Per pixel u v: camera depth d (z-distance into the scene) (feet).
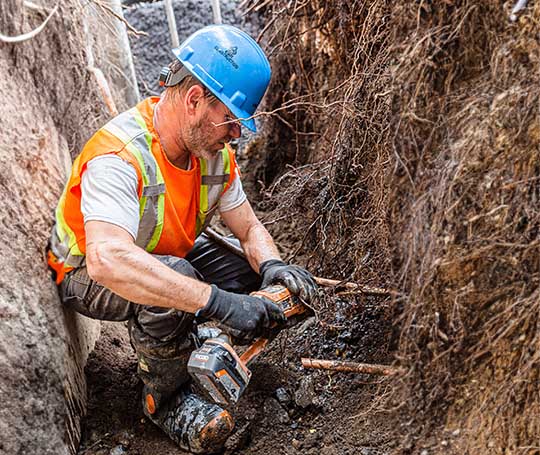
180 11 13.09
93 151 5.68
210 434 5.86
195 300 5.50
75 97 8.36
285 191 7.90
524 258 4.55
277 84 9.36
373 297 6.92
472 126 4.74
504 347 4.69
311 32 8.30
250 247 6.77
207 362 5.36
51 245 6.28
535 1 4.48
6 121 6.34
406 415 5.39
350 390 6.45
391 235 5.57
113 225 5.37
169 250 6.24
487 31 4.79
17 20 6.92
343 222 7.16
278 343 7.25
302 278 6.18
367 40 6.19
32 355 5.72
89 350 7.07
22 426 5.45
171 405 6.25
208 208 6.45
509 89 4.59
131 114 5.92
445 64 4.95
